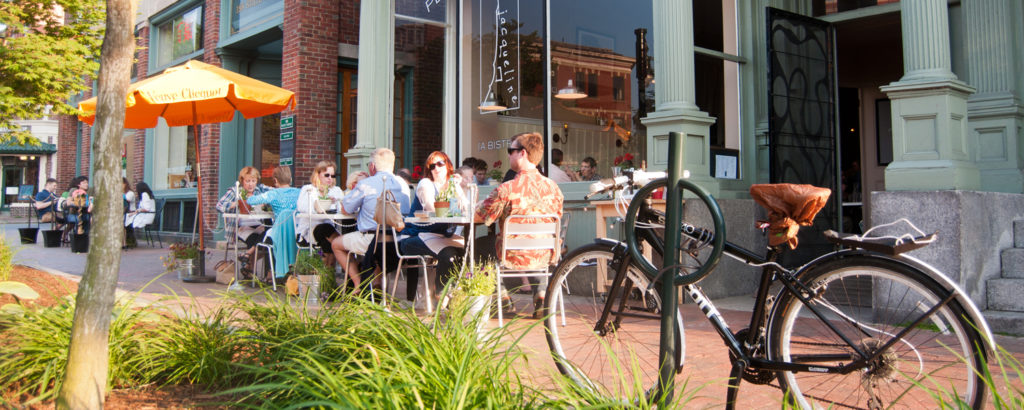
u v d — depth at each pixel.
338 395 2.21
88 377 2.55
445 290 3.21
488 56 9.17
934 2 5.30
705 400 3.31
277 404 2.64
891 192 5.31
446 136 9.69
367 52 9.61
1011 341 4.64
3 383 3.05
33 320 3.55
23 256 11.90
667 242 2.55
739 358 2.82
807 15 8.18
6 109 9.41
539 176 5.12
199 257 8.40
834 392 2.88
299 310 3.89
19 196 30.61
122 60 2.62
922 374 2.58
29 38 9.28
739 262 6.93
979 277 5.16
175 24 15.62
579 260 3.49
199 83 7.32
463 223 5.38
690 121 6.59
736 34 7.93
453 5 9.57
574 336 3.59
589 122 7.96
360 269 6.60
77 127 22.06
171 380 3.24
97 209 2.60
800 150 7.70
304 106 11.24
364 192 6.17
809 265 2.73
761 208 7.24
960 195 4.98
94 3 9.99
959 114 5.34
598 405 2.25
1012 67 6.24
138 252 13.14
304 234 7.26
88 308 2.57
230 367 3.25
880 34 9.62
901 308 2.82
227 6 13.44
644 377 3.41
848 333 2.66
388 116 9.72
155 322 3.71
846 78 11.06
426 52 9.91
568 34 8.23
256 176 8.28
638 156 7.45
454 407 2.18
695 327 5.20
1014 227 5.70
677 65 6.66
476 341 2.94
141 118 8.70
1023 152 6.23
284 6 11.69
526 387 2.56
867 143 11.01
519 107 8.73
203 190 13.50
